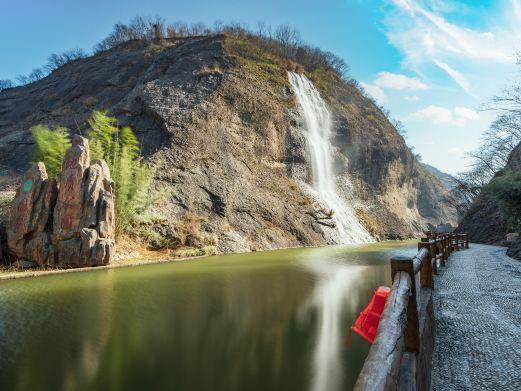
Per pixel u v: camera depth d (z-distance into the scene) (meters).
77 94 58.03
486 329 5.79
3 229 19.31
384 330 2.64
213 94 41.03
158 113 36.22
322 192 46.47
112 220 19.78
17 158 42.50
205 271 17.55
